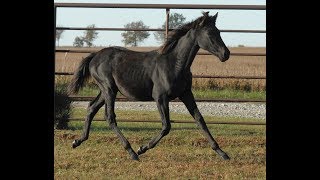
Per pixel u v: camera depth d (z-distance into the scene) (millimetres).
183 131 10633
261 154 8562
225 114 14750
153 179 6902
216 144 8234
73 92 8672
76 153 8484
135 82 8273
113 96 8469
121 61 8391
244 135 10352
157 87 8156
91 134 10109
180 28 8125
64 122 11031
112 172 7281
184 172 7254
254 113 15117
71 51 9773
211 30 7980
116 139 9672
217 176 7043
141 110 15586
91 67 8570
